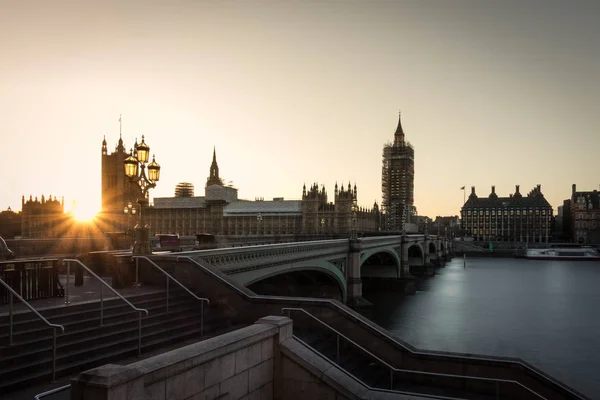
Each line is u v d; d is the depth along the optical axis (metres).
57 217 166.50
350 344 19.84
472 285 108.44
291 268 44.44
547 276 127.50
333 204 192.00
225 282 21.25
